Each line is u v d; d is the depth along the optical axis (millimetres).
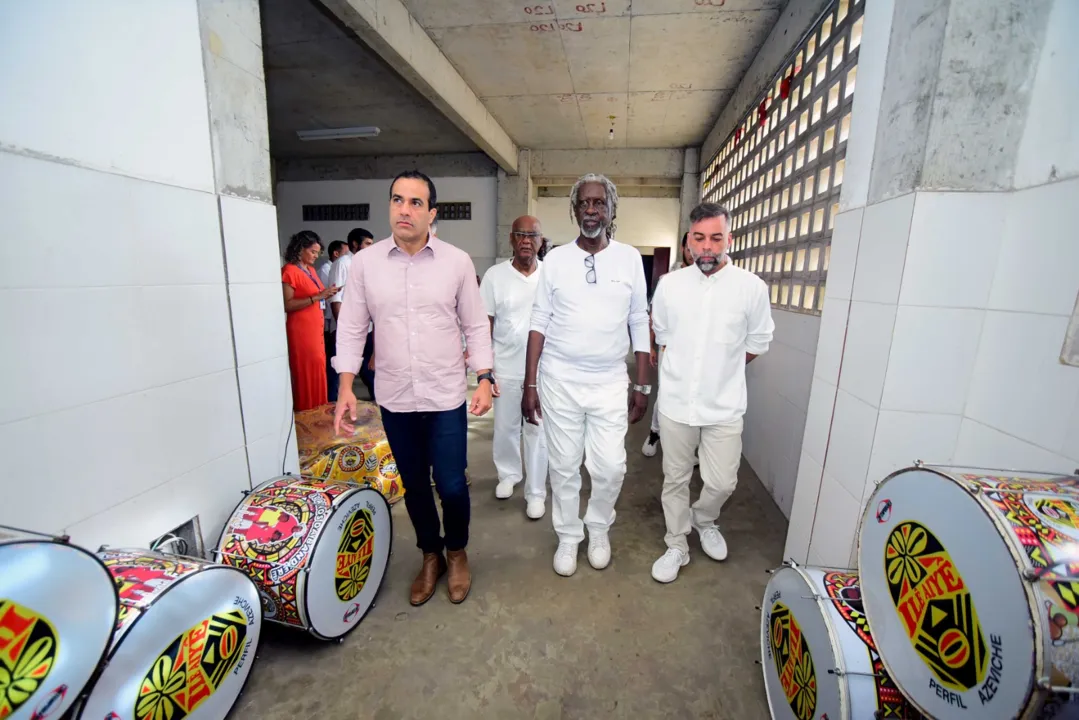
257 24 1502
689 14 2975
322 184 7336
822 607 943
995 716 625
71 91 998
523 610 1538
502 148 5645
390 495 2225
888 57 1239
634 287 1613
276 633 1426
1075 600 584
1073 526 643
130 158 1128
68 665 748
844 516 1348
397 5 2971
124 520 1162
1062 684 568
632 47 3459
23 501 957
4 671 668
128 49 1109
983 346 1094
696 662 1347
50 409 992
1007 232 1046
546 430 1690
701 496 1812
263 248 1566
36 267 953
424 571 1604
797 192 2234
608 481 1654
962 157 1053
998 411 1039
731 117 4016
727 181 4031
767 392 2539
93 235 1055
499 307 2119
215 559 1267
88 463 1073
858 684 847
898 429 1187
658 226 7621
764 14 2893
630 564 1799
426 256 1376
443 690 1243
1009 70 1011
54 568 723
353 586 1409
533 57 3705
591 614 1524
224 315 1423
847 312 1398
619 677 1293
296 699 1207
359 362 1478
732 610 1554
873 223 1276
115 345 1116
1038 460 927
